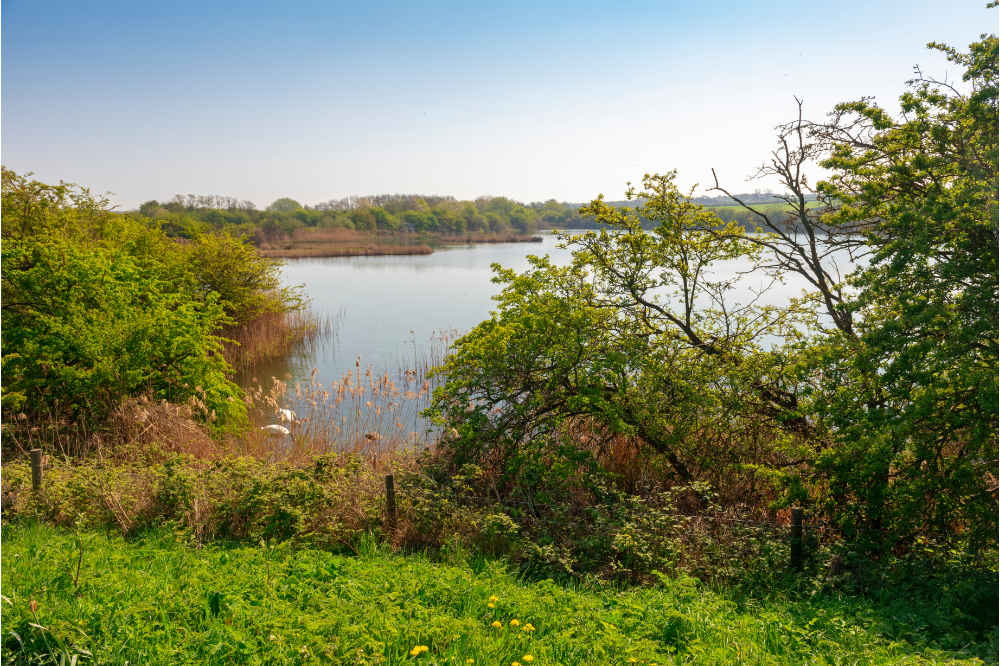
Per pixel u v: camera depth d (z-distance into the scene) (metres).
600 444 10.16
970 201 6.61
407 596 5.45
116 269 14.23
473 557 7.42
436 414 10.14
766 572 6.96
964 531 7.15
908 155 8.20
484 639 4.57
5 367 12.34
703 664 4.44
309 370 21.06
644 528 7.70
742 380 9.38
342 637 4.34
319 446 12.13
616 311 10.62
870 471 6.83
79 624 4.22
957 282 6.90
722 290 10.91
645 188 10.40
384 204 168.75
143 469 9.32
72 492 8.62
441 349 23.42
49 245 14.26
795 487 7.56
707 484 8.56
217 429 13.38
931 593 6.39
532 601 5.57
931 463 6.94
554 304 9.90
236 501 8.16
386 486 8.23
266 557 6.73
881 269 7.05
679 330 10.86
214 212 125.94
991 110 7.00
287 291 27.75
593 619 5.22
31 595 4.62
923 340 6.67
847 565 7.04
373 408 15.59
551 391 9.81
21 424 11.96
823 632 5.36
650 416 9.41
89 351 12.53
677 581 6.34
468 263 64.75
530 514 8.33
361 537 7.79
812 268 9.84
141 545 7.31
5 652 3.89
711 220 10.27
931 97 7.52
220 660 4.07
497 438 9.58
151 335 13.61
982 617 5.89
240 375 20.44
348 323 29.36
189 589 5.17
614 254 10.75
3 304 13.23
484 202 169.50
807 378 8.73
